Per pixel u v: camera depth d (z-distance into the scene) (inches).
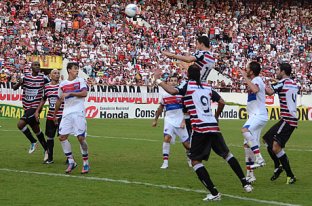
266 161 1098.7
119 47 3036.4
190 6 3644.2
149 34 3225.9
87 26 3085.6
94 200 681.6
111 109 2564.0
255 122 840.3
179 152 1250.0
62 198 692.7
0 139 1498.5
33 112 1074.7
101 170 943.0
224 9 3740.2
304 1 4030.5
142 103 2618.1
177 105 1000.9
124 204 659.4
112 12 3250.5
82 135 896.3
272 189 778.8
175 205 656.4
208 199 685.9
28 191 739.4
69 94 885.8
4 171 920.3
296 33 3750.0
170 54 812.6
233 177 882.1
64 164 1018.1
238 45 3432.6
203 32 3437.5
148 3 3481.8
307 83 3299.7
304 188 789.2
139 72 2918.3
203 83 714.8
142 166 1002.7
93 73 2812.5
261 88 844.0
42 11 3024.1
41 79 1081.4
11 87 2401.6
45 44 2842.0
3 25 2849.4
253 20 3732.8
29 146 1325.0
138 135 1681.8
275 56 3462.1
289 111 839.7
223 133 1843.0
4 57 2669.8
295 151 1320.1
